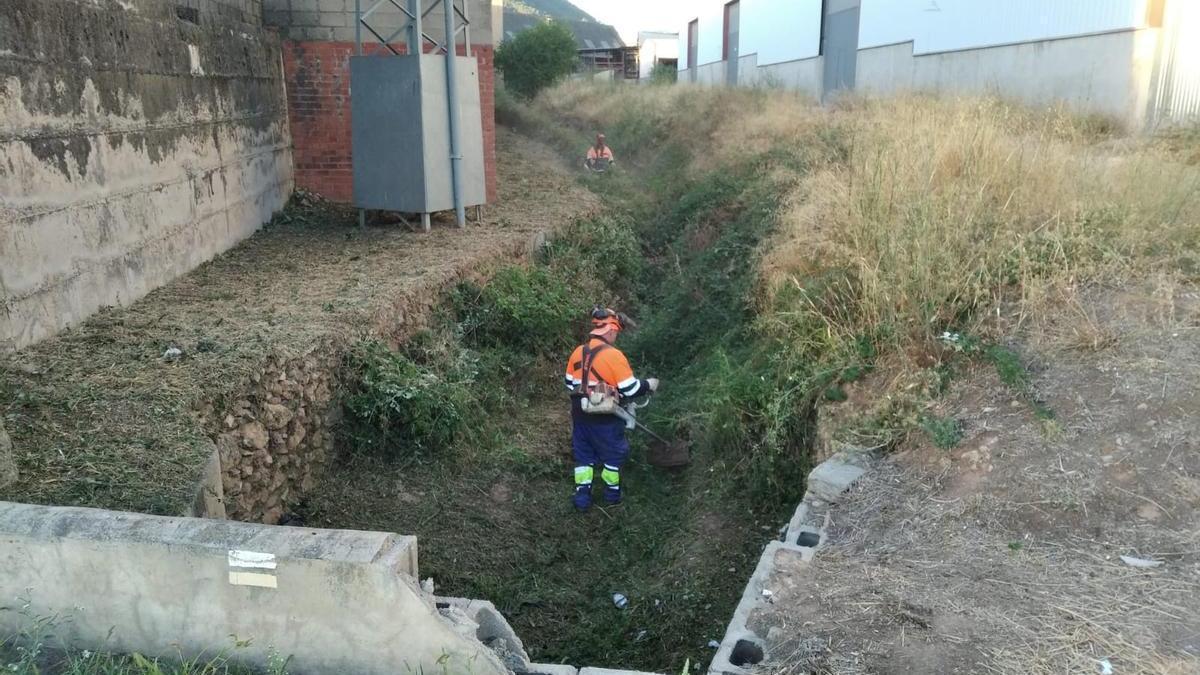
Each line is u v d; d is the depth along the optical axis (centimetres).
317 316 620
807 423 555
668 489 632
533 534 569
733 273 892
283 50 1063
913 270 557
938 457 443
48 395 445
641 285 1116
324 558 262
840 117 1266
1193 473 382
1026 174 657
